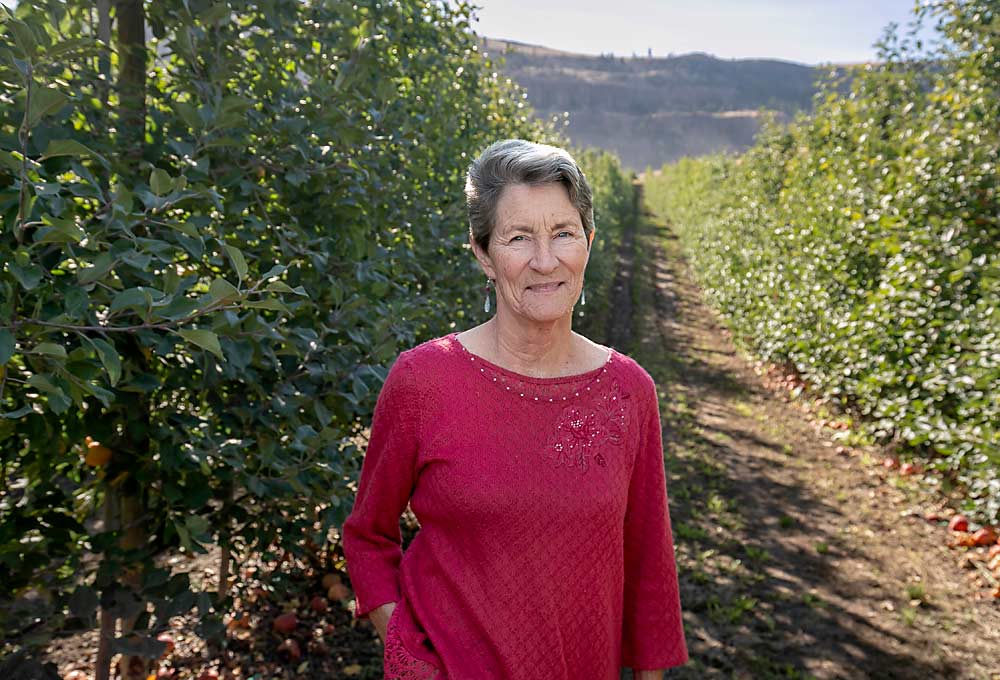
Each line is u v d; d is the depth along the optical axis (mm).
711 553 4844
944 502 5512
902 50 8195
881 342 6430
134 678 2693
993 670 3652
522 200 1321
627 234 28031
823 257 8172
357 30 2879
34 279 1579
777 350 9727
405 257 3514
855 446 6969
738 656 3744
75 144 1648
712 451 6941
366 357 2574
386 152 3336
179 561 3934
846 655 3771
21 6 2047
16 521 2094
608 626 1389
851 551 4945
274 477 2432
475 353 1394
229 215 2475
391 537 1533
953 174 6234
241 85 2604
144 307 1664
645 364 10508
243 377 2268
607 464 1364
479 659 1300
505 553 1305
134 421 2096
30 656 2064
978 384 4996
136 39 2422
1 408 1879
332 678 3225
